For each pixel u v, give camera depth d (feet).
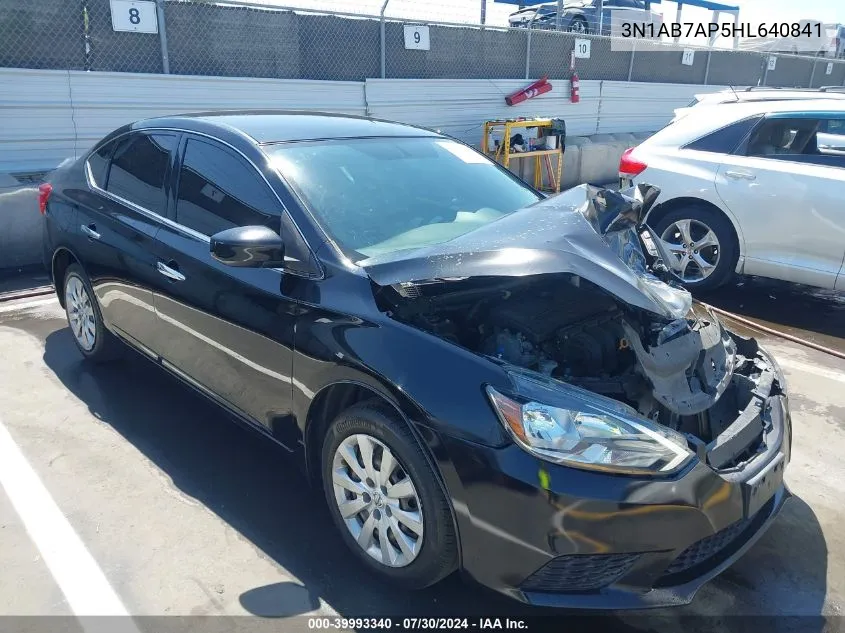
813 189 17.78
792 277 18.61
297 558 8.87
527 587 7.23
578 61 42.70
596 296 9.39
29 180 24.08
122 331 12.60
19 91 24.39
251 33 29.43
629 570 7.17
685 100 49.98
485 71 38.11
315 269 8.80
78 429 11.85
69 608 7.94
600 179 41.16
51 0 24.70
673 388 8.25
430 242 9.60
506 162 34.68
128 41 26.66
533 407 7.07
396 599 8.23
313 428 8.98
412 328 7.90
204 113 12.34
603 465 6.94
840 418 13.16
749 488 7.73
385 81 33.65
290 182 9.64
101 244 12.39
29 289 19.40
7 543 8.98
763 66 55.31
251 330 9.31
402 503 7.91
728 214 19.16
